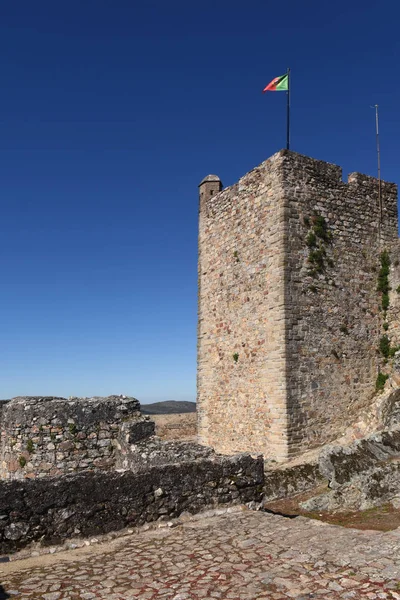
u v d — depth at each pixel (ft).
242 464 29.58
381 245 70.90
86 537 24.00
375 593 17.24
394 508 37.76
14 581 19.52
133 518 25.50
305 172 65.41
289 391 60.18
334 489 42.29
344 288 66.39
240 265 69.77
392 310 68.90
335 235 66.74
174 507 26.78
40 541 22.97
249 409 65.87
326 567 19.63
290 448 59.21
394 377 65.82
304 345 62.08
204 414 75.31
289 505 43.37
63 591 18.43
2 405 47.11
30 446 41.63
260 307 65.21
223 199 74.79
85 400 44.27
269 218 64.85
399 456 45.14
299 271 63.00
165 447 40.42
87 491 24.47
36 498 23.24
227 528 25.31
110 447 43.47
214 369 73.82
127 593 18.11
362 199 70.03
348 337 65.72
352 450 45.11
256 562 20.57
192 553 22.00
